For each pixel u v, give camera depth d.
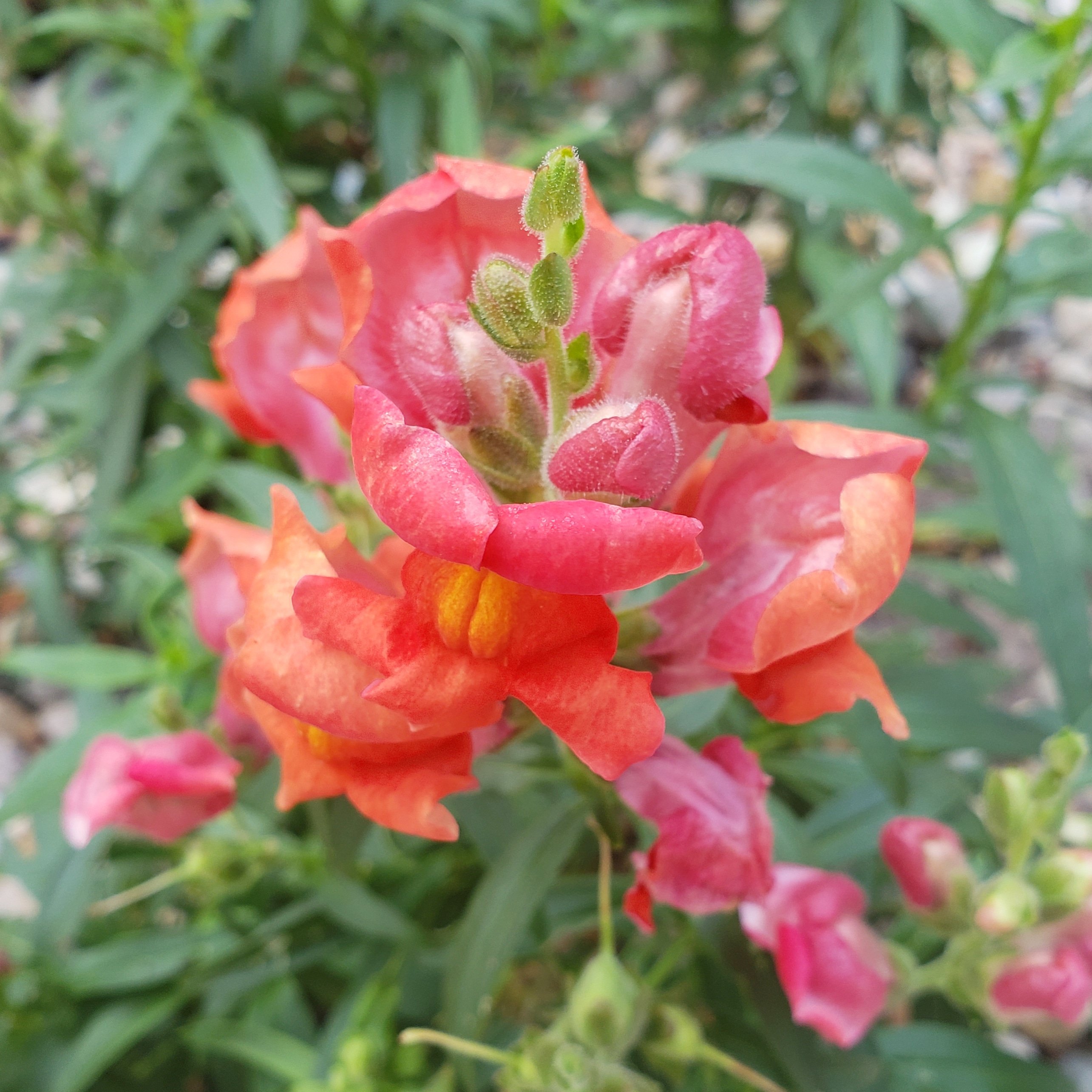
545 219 0.08
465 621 0.08
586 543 0.08
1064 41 0.17
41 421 0.39
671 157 0.45
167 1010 0.20
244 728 0.16
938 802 0.18
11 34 0.31
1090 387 0.40
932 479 0.31
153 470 0.30
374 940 0.20
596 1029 0.12
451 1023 0.13
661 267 0.09
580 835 0.15
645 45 0.43
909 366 0.41
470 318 0.10
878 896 0.20
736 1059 0.17
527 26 0.29
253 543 0.14
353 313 0.09
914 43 0.32
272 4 0.26
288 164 0.32
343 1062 0.16
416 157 0.32
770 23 0.36
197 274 0.33
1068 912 0.13
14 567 0.36
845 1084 0.16
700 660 0.11
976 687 0.20
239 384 0.13
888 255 0.20
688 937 0.16
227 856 0.18
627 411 0.09
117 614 0.31
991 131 0.36
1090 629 0.18
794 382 0.39
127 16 0.24
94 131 0.28
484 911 0.13
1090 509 0.36
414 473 0.08
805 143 0.20
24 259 0.28
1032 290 0.21
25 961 0.20
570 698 0.08
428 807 0.09
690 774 0.11
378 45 0.32
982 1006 0.14
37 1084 0.20
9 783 0.33
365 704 0.09
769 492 0.10
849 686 0.09
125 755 0.15
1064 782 0.13
